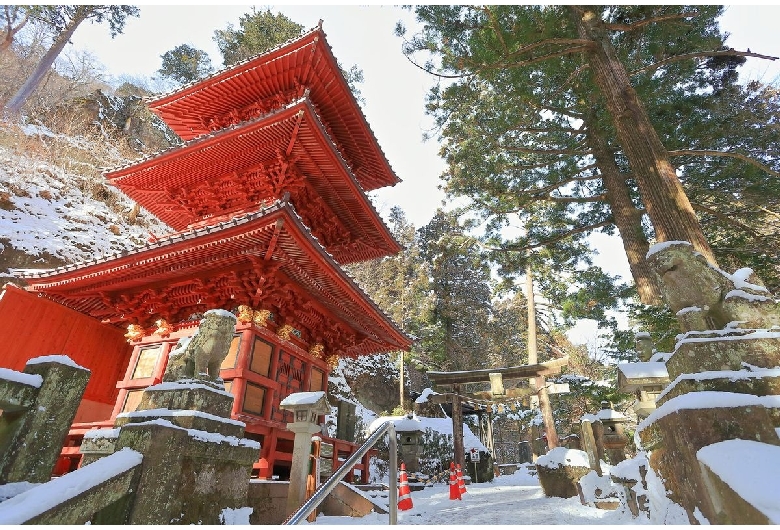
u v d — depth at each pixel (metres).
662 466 4.21
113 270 10.05
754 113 13.36
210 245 9.20
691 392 3.36
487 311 38.53
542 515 6.88
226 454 3.77
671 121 14.33
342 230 15.50
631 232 13.30
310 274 10.44
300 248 9.20
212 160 12.53
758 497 2.37
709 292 3.91
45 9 26.98
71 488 2.61
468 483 18.25
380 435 3.82
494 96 14.04
